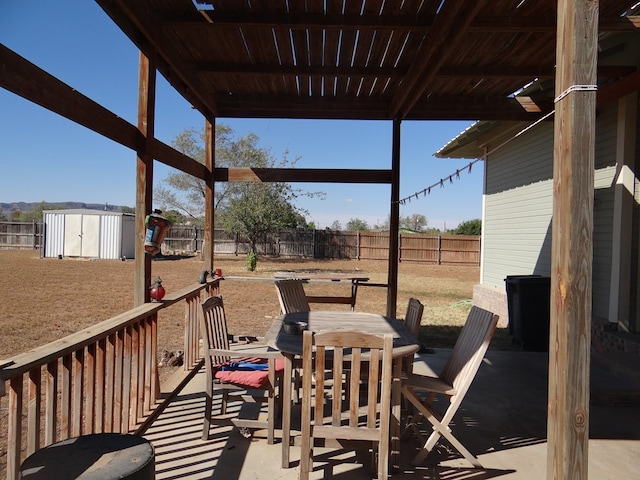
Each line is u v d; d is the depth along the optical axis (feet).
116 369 9.90
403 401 12.35
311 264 66.90
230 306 32.07
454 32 11.18
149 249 11.66
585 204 5.99
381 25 11.94
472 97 18.17
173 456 9.69
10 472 6.45
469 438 11.00
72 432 8.15
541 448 10.49
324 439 8.71
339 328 11.17
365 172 19.10
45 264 59.16
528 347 20.47
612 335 16.56
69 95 8.18
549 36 12.59
